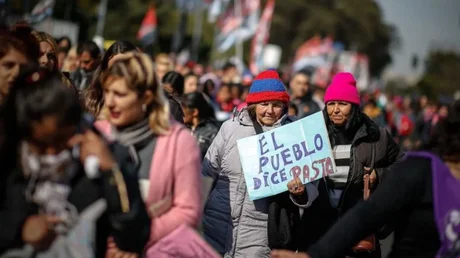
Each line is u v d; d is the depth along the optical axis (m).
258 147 9.41
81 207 5.61
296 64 75.38
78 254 5.50
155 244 6.46
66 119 5.41
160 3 97.00
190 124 12.84
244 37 48.84
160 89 6.57
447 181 5.93
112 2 86.50
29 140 5.48
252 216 9.48
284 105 9.70
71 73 13.48
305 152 9.47
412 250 5.99
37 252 5.48
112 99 6.46
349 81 10.25
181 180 6.55
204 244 6.51
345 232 5.98
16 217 5.47
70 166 5.57
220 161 9.70
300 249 9.70
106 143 5.95
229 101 19.92
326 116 10.34
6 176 5.54
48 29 33.59
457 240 5.90
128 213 5.73
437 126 6.23
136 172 6.11
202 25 103.44
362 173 10.04
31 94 5.41
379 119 24.69
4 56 7.11
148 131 6.57
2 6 21.12
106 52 8.77
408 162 6.04
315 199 9.76
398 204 5.96
